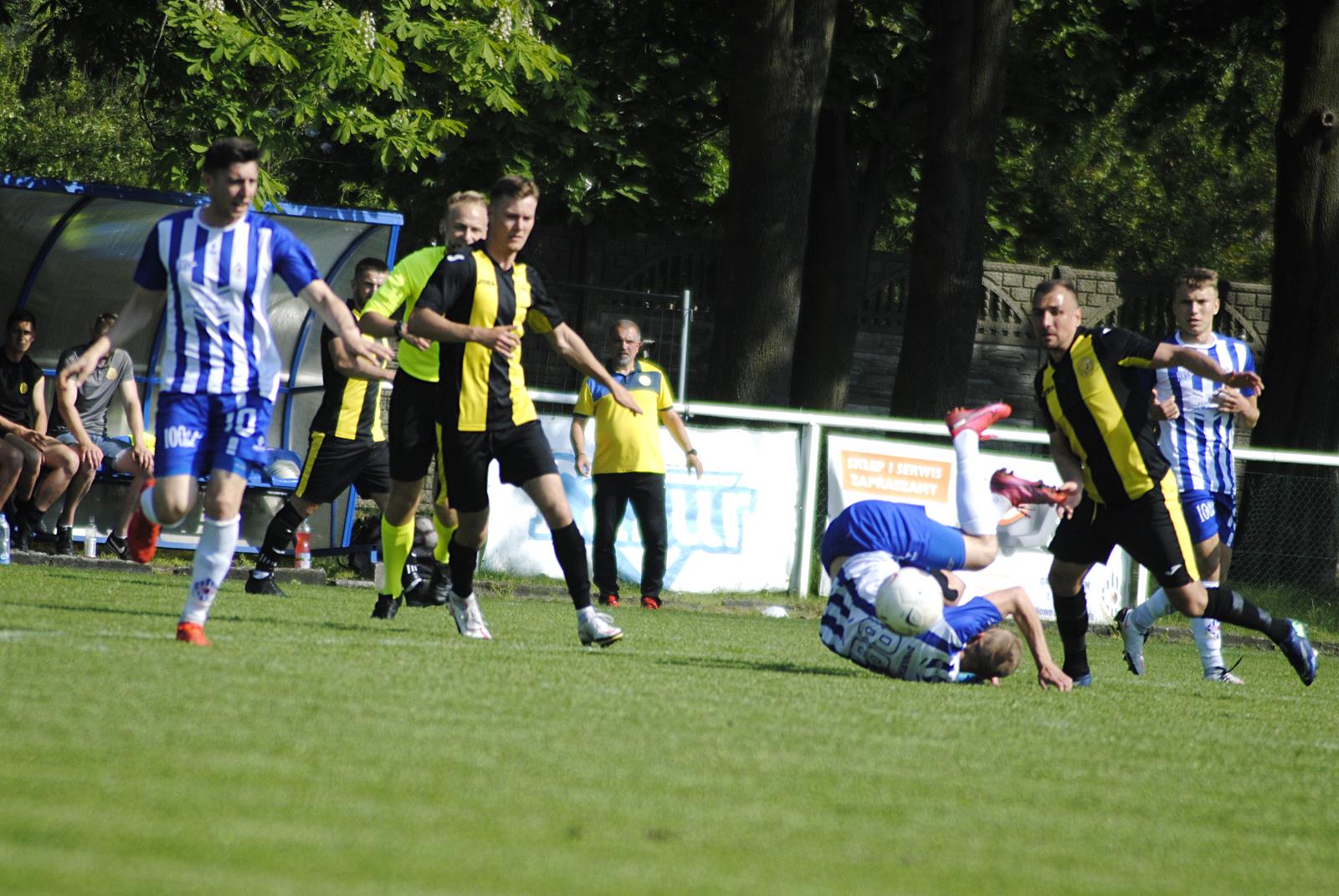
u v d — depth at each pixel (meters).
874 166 78.19
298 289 20.83
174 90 54.47
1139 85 83.12
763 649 30.27
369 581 46.03
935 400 63.00
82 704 14.46
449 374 25.27
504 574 47.47
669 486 48.88
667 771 13.62
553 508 26.11
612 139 77.31
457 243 26.08
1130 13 79.75
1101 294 92.12
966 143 62.88
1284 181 66.62
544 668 21.38
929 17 74.31
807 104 57.72
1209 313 32.62
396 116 51.28
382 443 36.28
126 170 112.94
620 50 77.62
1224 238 139.38
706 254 83.81
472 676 19.41
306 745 13.34
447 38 52.16
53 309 49.06
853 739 16.52
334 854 9.77
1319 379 66.19
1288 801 15.09
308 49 49.78
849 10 73.94
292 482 46.69
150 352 49.94
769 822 11.92
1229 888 11.03
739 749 15.18
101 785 11.18
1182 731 20.11
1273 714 24.34
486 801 11.79
